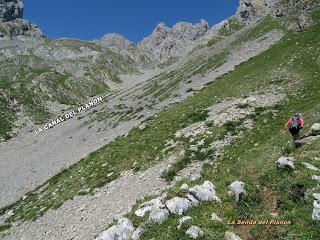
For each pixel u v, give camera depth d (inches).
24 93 7406.5
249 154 1213.7
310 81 1892.2
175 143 1685.5
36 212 1697.8
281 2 5241.1
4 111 6230.3
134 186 1451.8
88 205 1483.8
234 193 766.5
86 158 2223.2
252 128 1528.1
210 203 761.6
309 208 668.1
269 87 2048.5
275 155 923.4
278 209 711.7
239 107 1771.7
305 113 1413.6
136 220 786.8
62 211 1557.6
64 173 2148.1
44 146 3937.0
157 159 1610.5
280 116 1523.1
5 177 2997.0
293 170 778.8
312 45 2647.6
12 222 1726.1
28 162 3312.0
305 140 1005.8
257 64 2930.6
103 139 3056.1
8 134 5265.8
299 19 4234.7
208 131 1642.5
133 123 3265.3
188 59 6318.9
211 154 1440.7
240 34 5723.4
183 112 2215.8
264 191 768.3
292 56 2566.4
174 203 770.2
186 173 1362.0
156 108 3543.3
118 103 4889.3
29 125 5871.1
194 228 691.4
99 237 778.2
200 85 3700.8
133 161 1731.1
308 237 612.4
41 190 2078.0
